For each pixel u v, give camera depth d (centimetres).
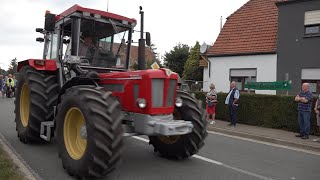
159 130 585
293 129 1216
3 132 960
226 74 2142
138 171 630
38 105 751
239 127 1288
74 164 565
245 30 2152
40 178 568
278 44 1905
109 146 528
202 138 677
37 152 734
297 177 655
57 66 759
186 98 687
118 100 598
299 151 938
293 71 1852
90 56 726
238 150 896
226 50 2153
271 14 2108
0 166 579
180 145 685
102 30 738
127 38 771
